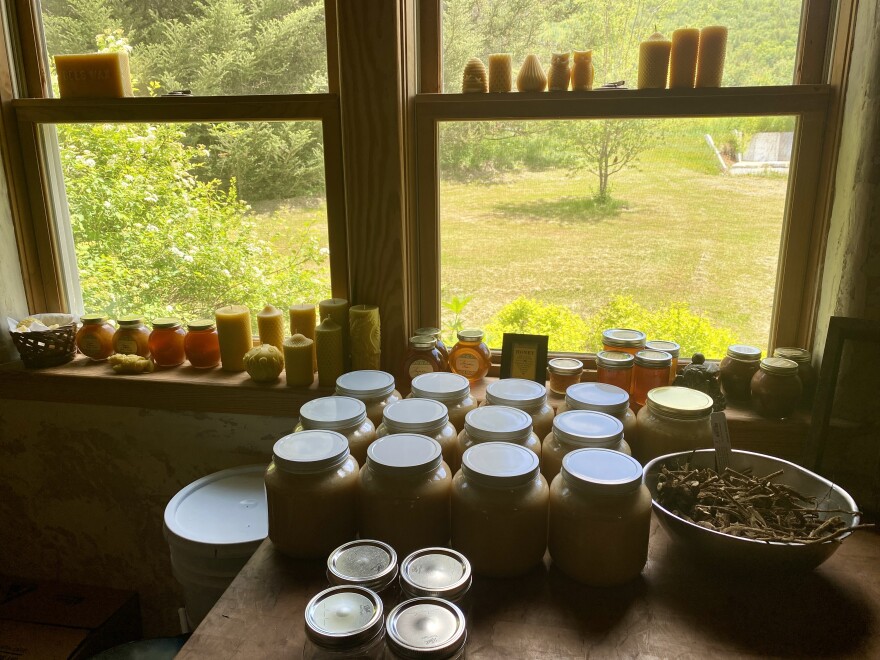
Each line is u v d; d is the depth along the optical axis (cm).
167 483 145
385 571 72
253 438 137
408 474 83
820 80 119
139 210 149
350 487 88
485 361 130
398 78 120
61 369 144
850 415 108
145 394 137
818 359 118
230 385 133
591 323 136
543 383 129
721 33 116
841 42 112
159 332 143
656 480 93
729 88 117
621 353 122
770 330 129
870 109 102
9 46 141
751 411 117
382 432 98
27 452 149
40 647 133
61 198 152
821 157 118
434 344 128
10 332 145
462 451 95
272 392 130
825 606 78
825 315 116
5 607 146
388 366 137
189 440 140
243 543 103
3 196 143
